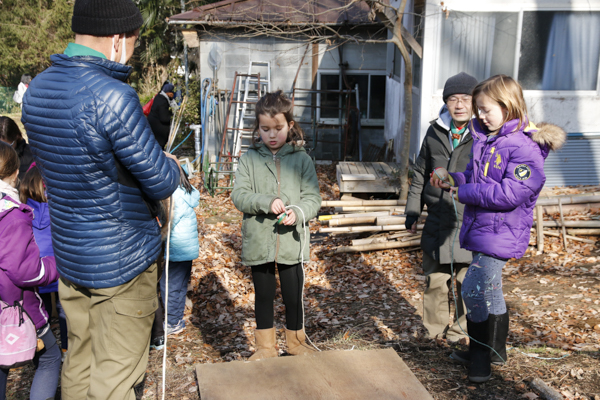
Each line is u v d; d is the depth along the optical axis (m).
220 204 10.88
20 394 3.94
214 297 6.39
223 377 2.70
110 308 2.20
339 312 5.83
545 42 8.45
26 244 2.73
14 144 4.50
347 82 13.80
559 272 6.05
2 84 29.38
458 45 8.51
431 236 3.79
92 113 1.98
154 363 4.36
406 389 2.58
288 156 3.20
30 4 27.20
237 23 12.48
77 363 2.41
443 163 3.70
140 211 2.20
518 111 2.63
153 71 23.69
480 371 2.95
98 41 2.17
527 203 2.71
